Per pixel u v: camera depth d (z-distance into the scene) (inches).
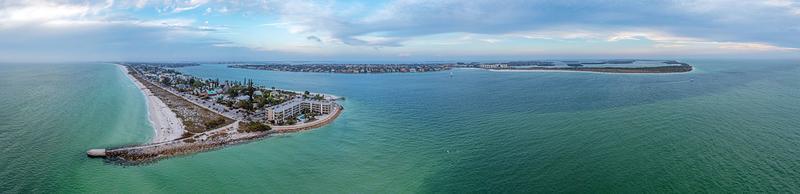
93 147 5196.9
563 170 4200.3
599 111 7440.9
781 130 5600.4
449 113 7790.4
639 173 4030.5
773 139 5123.0
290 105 7721.5
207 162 4736.7
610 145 5004.9
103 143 5403.5
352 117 7613.2
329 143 5570.9
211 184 4060.0
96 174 4303.6
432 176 4197.8
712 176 3897.6
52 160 4699.8
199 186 4003.4
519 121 6663.4
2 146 5226.4
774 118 6501.0
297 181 4138.8
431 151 5039.4
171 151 5064.0
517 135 5669.3
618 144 5034.5
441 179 4109.3
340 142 5615.2
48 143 5378.9
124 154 4886.8
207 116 7613.2
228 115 7770.7
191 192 3858.3
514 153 4827.8
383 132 6181.1
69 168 4456.2
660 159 4411.9
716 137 5260.8
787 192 3499.0
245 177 4252.0
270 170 4456.2
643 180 3858.3
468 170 4320.9
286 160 4810.5
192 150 5177.2
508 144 5216.5
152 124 6722.4
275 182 4111.7
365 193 3838.6
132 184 4055.1
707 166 4160.9
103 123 6697.8
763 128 5743.1
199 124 6761.8
